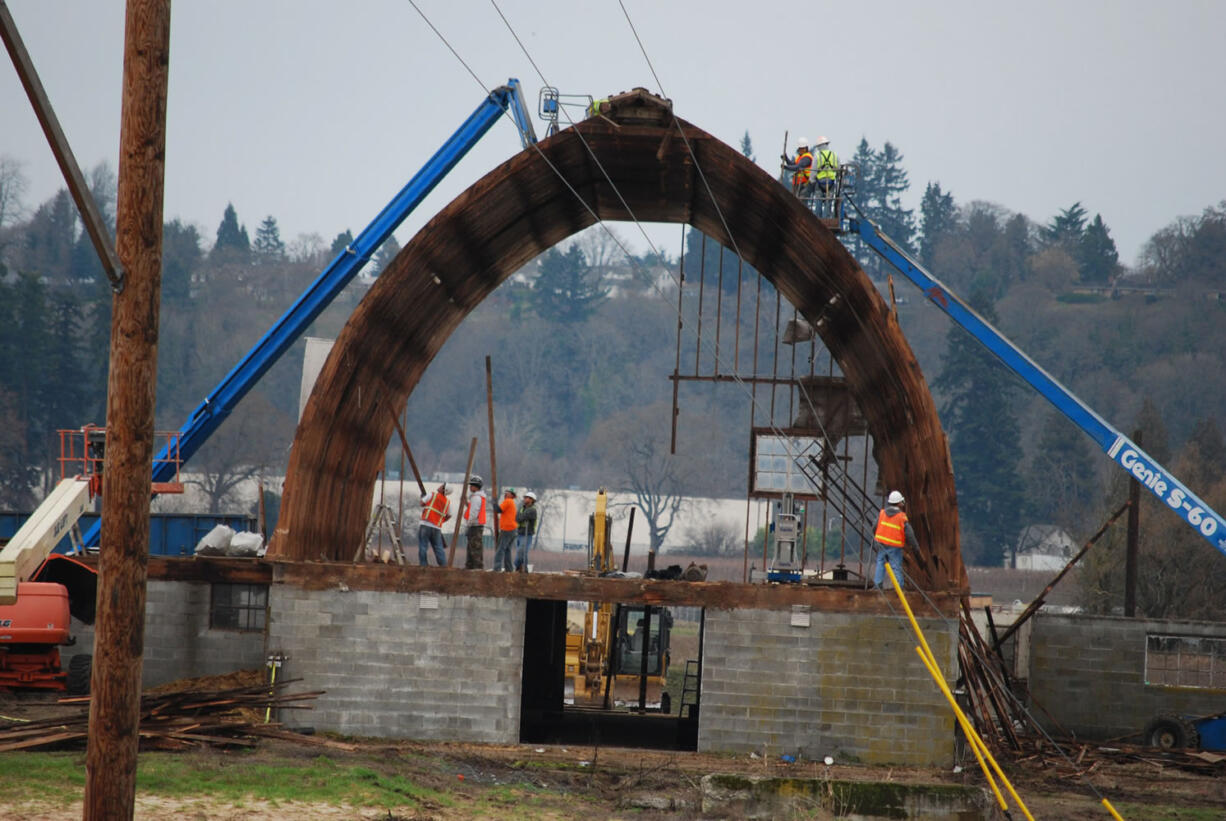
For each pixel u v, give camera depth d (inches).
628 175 4188.0
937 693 3690.9
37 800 2488.9
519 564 4343.0
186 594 4335.6
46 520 4141.2
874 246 4665.4
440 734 3772.1
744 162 3811.5
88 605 4505.4
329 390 3892.7
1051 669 5044.3
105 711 1893.5
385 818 2691.9
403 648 3794.3
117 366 1910.7
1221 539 4018.2
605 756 3718.0
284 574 3799.2
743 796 3036.4
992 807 2997.0
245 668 4308.6
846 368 4660.4
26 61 1674.5
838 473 4726.9
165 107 1943.9
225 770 2940.5
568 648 6771.7
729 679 3747.5
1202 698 4945.9
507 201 4087.1
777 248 4311.0
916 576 4119.1
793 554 4047.7
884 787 3009.4
